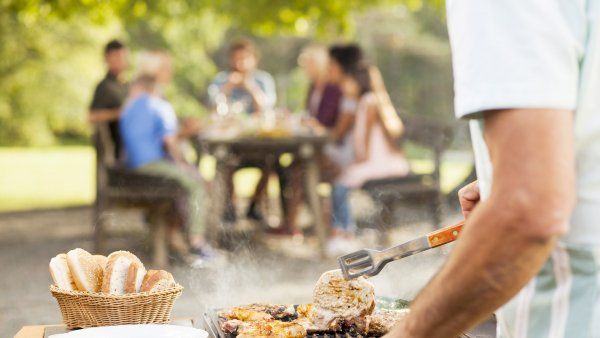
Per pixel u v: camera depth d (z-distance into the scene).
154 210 6.54
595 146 1.12
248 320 2.20
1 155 19.95
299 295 5.50
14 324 4.76
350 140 7.59
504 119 1.06
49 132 23.00
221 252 7.03
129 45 23.83
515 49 1.05
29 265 6.69
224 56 25.92
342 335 2.07
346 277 1.72
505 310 1.25
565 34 1.07
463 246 1.09
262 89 9.77
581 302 1.17
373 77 7.44
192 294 5.46
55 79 22.25
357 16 24.30
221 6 11.34
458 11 1.12
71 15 10.14
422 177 7.43
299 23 11.65
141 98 6.58
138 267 2.23
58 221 9.34
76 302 2.15
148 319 2.18
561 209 1.02
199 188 6.71
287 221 7.98
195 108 24.72
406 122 8.05
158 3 10.95
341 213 7.41
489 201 1.07
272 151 7.08
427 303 1.15
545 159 1.03
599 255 1.15
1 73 21.64
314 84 9.18
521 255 1.04
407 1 12.32
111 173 6.52
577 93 1.10
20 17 10.47
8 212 10.15
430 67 24.30
